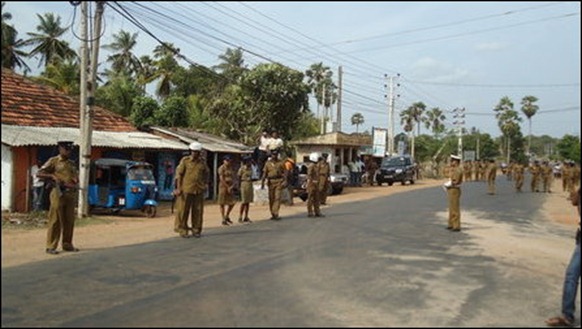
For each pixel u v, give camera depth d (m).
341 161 37.97
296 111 35.62
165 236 13.11
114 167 18.05
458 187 14.61
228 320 6.33
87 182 17.02
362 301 7.27
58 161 10.70
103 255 10.34
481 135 94.62
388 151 48.94
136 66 47.38
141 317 6.42
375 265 9.63
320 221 16.22
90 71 16.86
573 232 15.48
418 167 53.91
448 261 10.20
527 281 8.74
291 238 12.62
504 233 14.48
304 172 26.42
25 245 11.68
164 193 24.58
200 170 12.86
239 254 10.47
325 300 7.27
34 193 17.66
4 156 17.45
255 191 23.69
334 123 46.94
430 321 6.49
